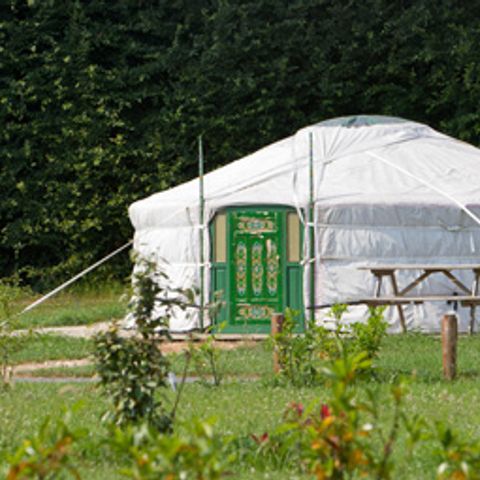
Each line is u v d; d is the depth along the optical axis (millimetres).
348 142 53656
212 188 52031
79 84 72125
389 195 49750
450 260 49938
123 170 73000
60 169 72562
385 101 73812
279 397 30859
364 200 49312
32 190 72750
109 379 23391
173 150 73000
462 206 49219
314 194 49781
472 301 46625
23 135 72500
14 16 73938
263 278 50375
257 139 73062
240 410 28328
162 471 14523
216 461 14797
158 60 73062
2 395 31953
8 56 72250
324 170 51906
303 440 21375
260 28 72938
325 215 49312
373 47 72875
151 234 52969
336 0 73500
